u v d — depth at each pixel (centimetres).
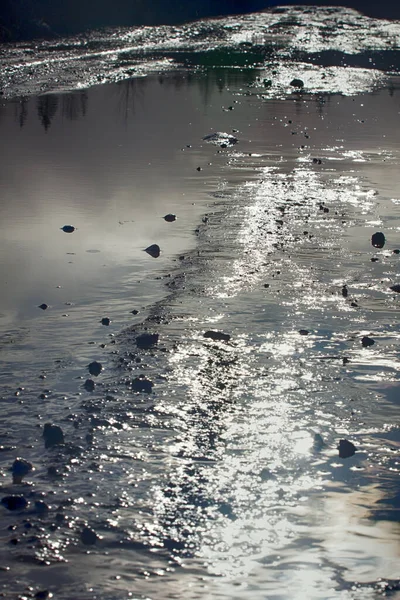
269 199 1048
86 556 346
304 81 2494
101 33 3828
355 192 1108
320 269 768
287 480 412
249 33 4153
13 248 809
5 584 326
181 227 902
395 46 3794
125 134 1511
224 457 432
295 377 534
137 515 377
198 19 4916
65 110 1766
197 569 340
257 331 611
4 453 430
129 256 793
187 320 629
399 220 963
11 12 3416
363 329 623
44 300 670
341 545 359
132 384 512
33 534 361
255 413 483
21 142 1380
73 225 898
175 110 1842
